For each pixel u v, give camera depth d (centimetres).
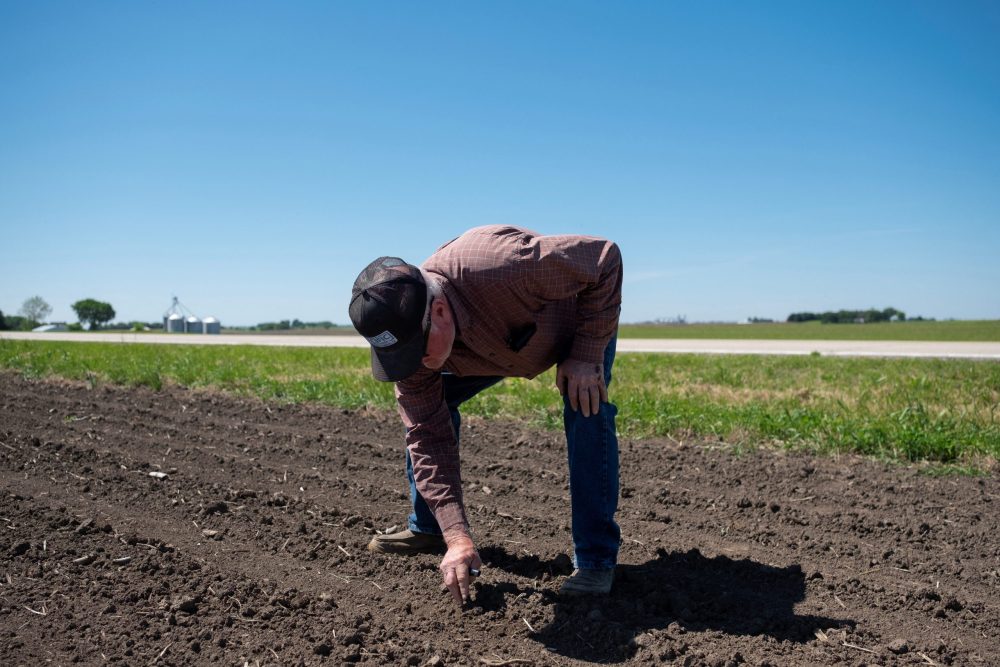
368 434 642
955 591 311
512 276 260
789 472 490
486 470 512
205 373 1044
